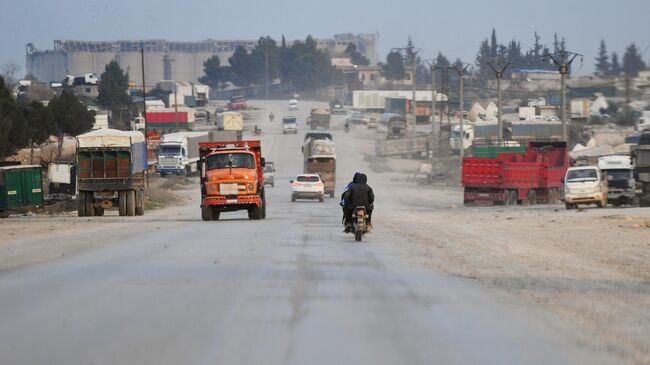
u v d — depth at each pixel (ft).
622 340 96.73
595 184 486.38
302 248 217.97
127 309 114.62
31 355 84.69
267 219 387.34
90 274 156.66
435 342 94.02
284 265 174.29
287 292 132.67
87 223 357.82
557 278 158.61
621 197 523.70
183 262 179.73
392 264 179.01
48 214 502.79
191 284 142.00
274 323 104.22
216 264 175.83
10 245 234.99
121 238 255.70
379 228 312.29
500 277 158.92
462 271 168.35
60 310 113.70
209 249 214.07
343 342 92.99
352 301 123.85
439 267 175.11
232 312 112.47
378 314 112.47
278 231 289.74
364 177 248.11
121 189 438.40
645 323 109.09
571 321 109.29
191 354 85.35
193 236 263.90
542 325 105.91
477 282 150.41
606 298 132.26
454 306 120.67
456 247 228.43
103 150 436.35
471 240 255.70
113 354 85.20
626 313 117.19
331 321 106.32
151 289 135.54
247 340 93.25
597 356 87.40
